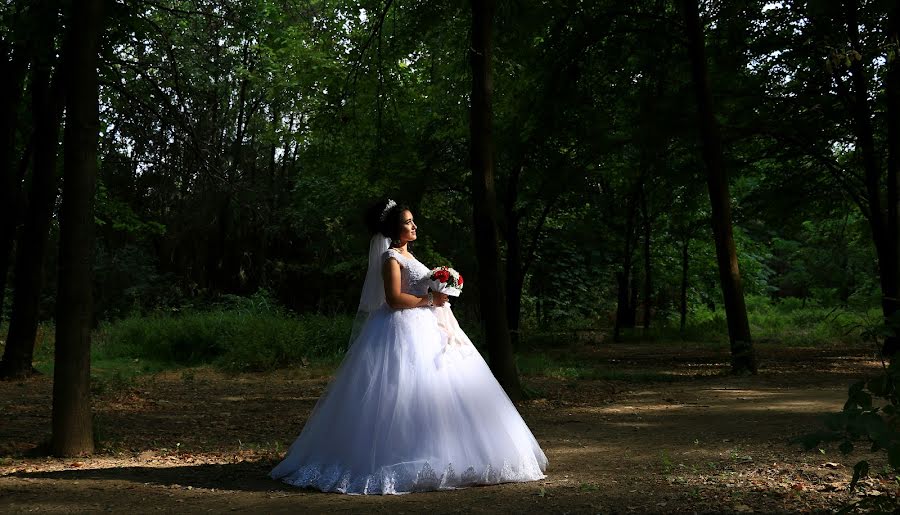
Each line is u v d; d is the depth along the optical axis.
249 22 13.70
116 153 20.67
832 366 14.95
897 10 13.64
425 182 20.78
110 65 10.42
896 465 3.02
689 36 13.91
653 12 15.33
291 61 18.02
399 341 5.56
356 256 27.06
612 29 15.14
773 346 21.38
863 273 31.69
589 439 7.47
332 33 18.08
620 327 27.78
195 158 12.90
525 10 11.94
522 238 27.39
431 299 5.78
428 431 5.30
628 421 8.65
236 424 8.77
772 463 5.82
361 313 6.01
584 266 28.78
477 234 10.37
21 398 11.09
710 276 32.12
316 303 29.19
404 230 5.88
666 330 26.61
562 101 14.91
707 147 13.87
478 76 10.22
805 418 8.23
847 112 16.97
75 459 6.58
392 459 5.23
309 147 19.56
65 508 4.82
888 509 3.83
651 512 4.43
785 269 41.31
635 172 18.94
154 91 11.73
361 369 5.57
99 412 9.59
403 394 5.39
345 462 5.33
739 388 11.65
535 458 5.64
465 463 5.27
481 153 10.21
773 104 16.95
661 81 15.85
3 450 7.00
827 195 19.44
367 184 20.27
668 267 30.58
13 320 13.53
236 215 25.55
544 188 18.64
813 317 29.31
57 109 13.22
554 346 23.16
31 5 8.55
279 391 12.12
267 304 21.83
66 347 6.73
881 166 18.38
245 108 24.14
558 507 4.64
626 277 26.69
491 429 5.45
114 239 28.22
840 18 15.44
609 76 16.38
